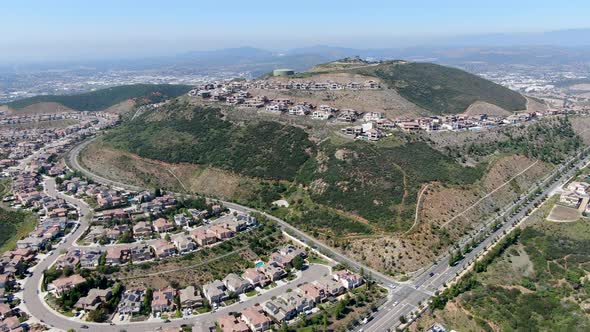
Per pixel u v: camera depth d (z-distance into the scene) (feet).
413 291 556.51
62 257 636.48
